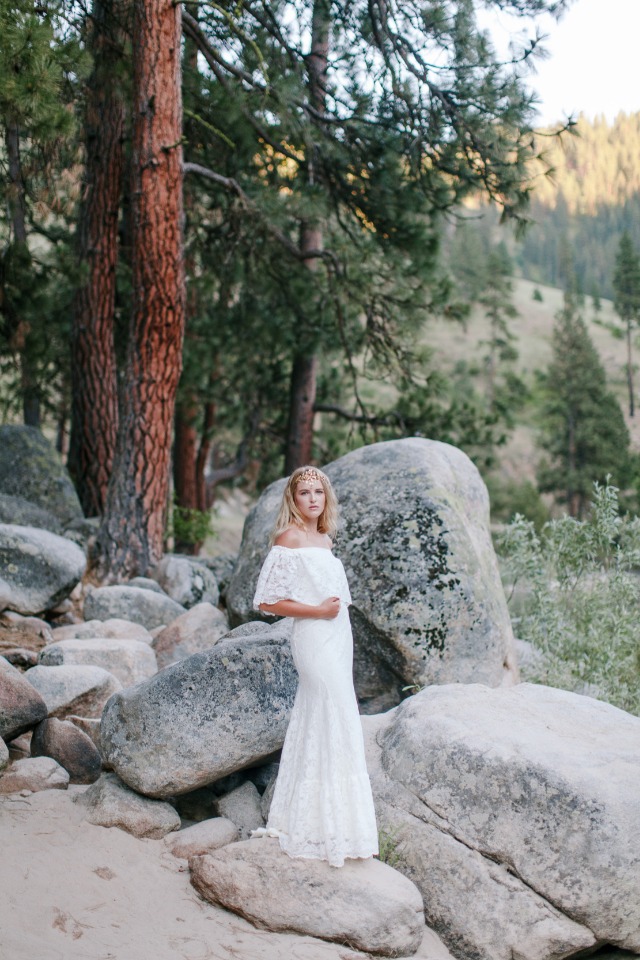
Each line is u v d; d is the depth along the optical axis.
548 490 55.78
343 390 23.70
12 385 19.22
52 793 5.60
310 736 5.01
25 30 7.80
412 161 13.41
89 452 13.62
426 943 4.80
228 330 19.30
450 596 7.05
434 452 8.19
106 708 5.75
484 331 98.31
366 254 15.07
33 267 13.77
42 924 4.29
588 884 4.73
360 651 7.25
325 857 4.80
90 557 10.80
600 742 5.47
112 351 13.80
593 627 8.62
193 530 17.16
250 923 4.68
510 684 7.29
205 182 15.91
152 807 5.46
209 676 5.59
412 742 5.46
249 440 22.16
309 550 5.18
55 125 8.17
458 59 12.02
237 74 12.09
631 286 78.50
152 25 9.85
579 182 151.88
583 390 58.47
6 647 8.03
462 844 5.03
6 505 11.25
